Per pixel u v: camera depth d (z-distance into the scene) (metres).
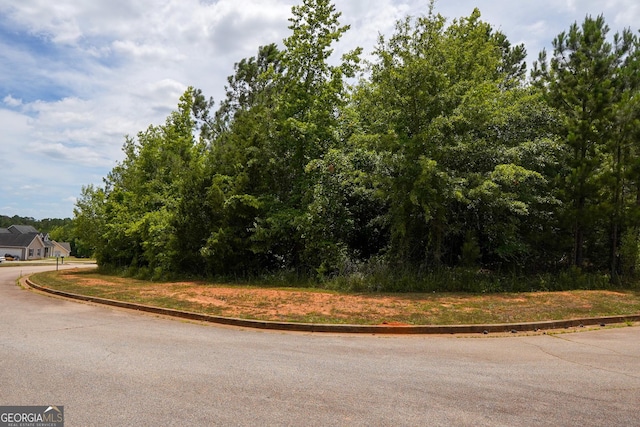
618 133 15.56
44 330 8.54
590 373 6.07
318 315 10.21
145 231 20.97
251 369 6.03
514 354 7.27
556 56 16.80
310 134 17.98
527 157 15.57
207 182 18.78
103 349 7.00
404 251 16.25
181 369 5.95
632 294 13.91
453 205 16.77
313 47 18.95
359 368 6.20
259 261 18.45
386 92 15.56
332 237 17.23
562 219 15.98
